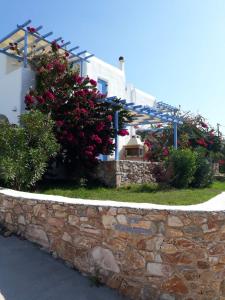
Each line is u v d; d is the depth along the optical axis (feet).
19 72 39.60
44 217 19.77
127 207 16.08
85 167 37.88
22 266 17.52
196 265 14.69
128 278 15.71
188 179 38.73
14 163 26.55
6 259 18.16
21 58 42.24
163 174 38.58
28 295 14.99
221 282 14.80
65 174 38.52
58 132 34.50
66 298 15.06
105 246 16.62
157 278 15.10
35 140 29.76
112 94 55.98
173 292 14.79
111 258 16.35
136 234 15.69
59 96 36.83
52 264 18.03
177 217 14.98
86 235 17.40
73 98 36.96
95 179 38.60
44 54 41.27
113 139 40.24
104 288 16.15
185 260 14.76
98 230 16.94
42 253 19.17
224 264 14.90
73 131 35.78
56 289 15.69
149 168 42.68
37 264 17.88
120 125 41.06
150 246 15.34
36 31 40.29
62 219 18.67
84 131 36.55
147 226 15.48
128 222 15.94
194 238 14.75
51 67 38.45
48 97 35.12
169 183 38.09
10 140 27.78
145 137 61.26
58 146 30.91
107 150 38.34
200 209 15.34
